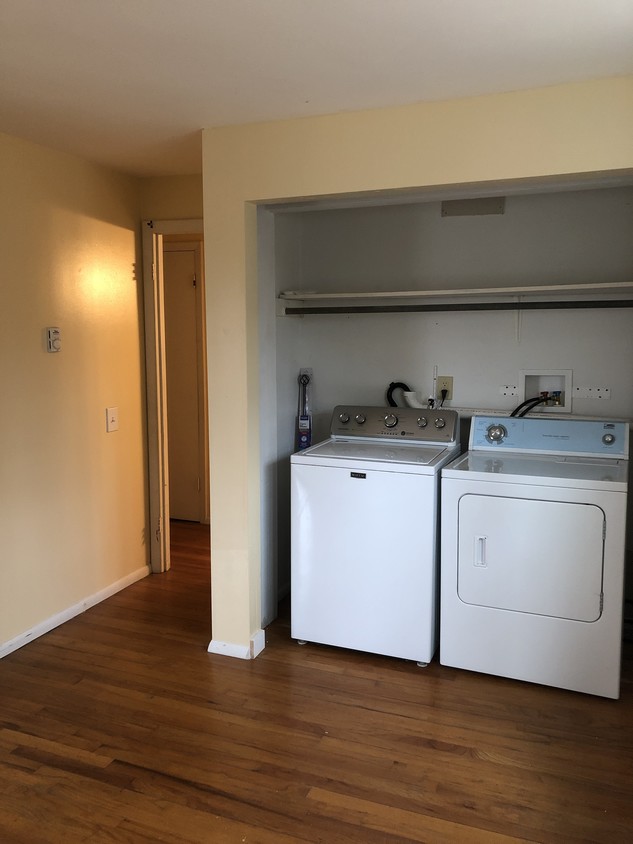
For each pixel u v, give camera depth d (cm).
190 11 184
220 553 303
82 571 356
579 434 313
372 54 212
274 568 345
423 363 356
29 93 247
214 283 288
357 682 284
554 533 268
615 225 316
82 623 342
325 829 202
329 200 313
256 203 287
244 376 288
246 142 278
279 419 350
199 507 520
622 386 322
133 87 240
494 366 343
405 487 287
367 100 251
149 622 344
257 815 208
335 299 364
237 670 294
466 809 210
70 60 218
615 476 268
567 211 323
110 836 199
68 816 207
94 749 239
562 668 273
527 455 317
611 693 268
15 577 313
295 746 241
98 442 364
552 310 329
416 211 350
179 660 304
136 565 402
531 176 244
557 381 335
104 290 362
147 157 338
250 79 232
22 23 192
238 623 305
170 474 524
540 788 219
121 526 386
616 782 222
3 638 307
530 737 246
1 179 295
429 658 293
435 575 295
